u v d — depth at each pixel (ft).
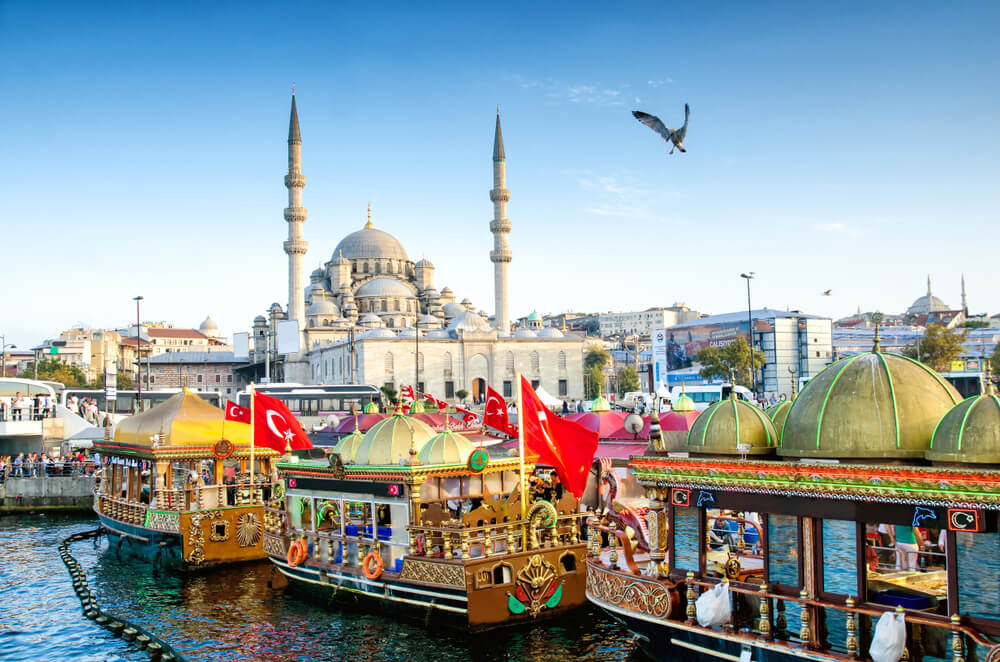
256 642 82.84
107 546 138.62
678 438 106.32
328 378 525.34
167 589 104.83
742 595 56.49
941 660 47.73
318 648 80.02
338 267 570.87
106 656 82.23
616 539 73.00
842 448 50.49
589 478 96.22
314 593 95.71
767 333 530.68
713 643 56.24
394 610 85.56
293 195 474.08
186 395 125.29
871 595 49.80
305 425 302.04
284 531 99.86
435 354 483.10
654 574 64.13
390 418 91.15
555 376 509.76
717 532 74.18
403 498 84.43
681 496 58.65
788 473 51.19
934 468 45.14
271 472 125.08
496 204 490.08
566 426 80.64
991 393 47.29
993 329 632.38
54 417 234.79
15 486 181.98
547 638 79.05
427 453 86.02
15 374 531.09
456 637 79.71
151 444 119.65
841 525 50.78
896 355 53.01
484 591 77.20
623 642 78.02
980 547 45.39
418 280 596.29
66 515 178.91
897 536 51.52
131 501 127.34
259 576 109.70
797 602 52.01
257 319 623.77
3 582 113.70
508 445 132.26
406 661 75.15
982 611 45.06
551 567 81.56
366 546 89.40
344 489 90.94
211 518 112.98
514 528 81.46
